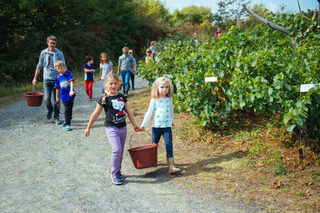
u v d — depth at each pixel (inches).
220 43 216.1
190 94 197.0
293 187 127.4
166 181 142.1
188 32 1250.6
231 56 189.6
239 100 173.5
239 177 140.2
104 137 218.8
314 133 167.3
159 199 124.4
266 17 280.5
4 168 162.2
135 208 117.5
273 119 207.0
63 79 235.8
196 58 224.2
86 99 382.9
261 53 170.7
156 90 149.3
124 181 144.1
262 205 114.6
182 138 199.5
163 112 149.5
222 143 185.5
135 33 1128.2
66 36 818.8
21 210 117.3
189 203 119.6
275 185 129.0
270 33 269.6
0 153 187.3
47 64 247.0
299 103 146.0
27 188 137.4
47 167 163.0
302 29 238.8
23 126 255.4
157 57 306.8
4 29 737.6
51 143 206.2
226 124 197.3
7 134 231.1
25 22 747.4
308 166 144.5
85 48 855.1
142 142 202.2
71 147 197.0
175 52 299.9
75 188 136.9
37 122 269.1
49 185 140.3
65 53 786.8
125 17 1096.8
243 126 206.1
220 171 148.3
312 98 154.6
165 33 1232.8
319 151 155.6
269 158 156.8
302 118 146.3
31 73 703.7
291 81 164.7
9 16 715.4
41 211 116.3
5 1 693.9
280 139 172.4
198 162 162.2
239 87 170.6
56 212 115.3
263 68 170.1
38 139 216.1
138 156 142.6
